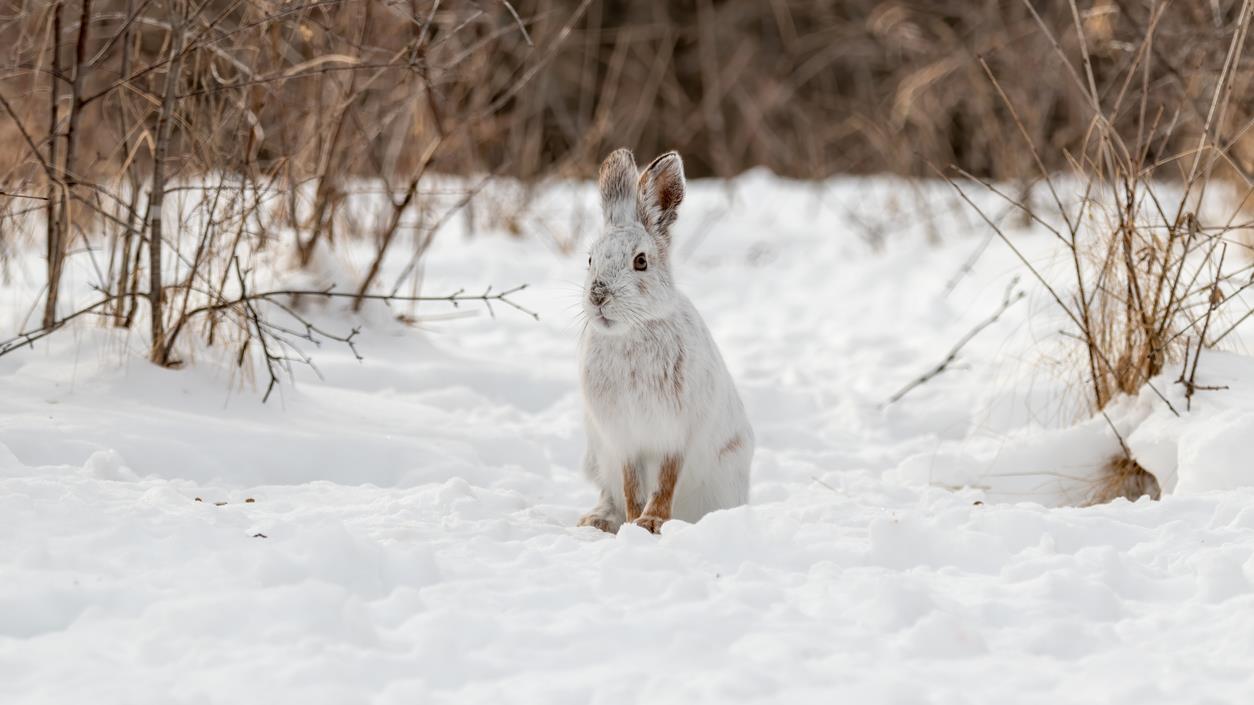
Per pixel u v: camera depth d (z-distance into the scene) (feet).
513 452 36.55
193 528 23.43
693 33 115.96
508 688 18.04
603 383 29.25
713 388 29.99
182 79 40.14
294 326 44.75
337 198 46.93
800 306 60.90
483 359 46.98
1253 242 53.42
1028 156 71.51
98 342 36.73
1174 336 35.37
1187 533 25.82
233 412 34.99
